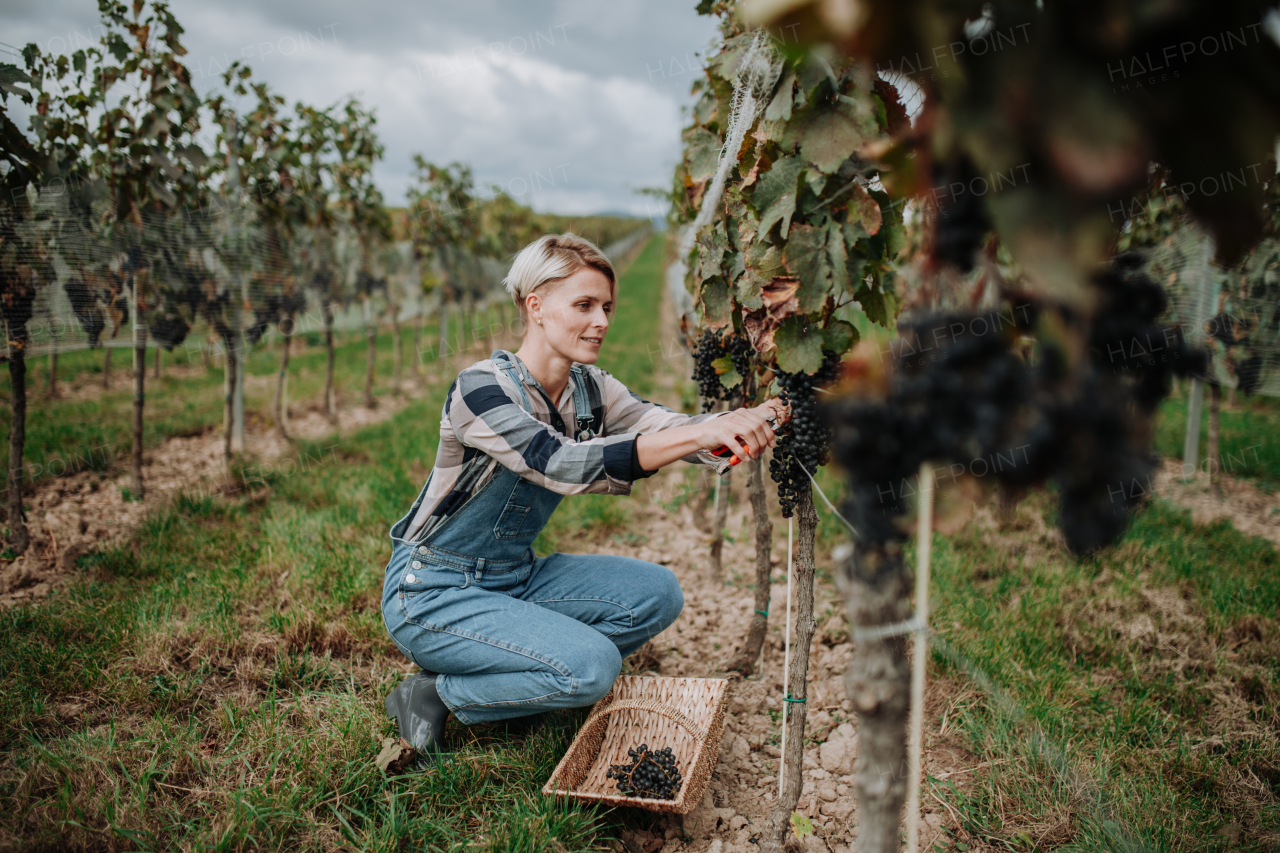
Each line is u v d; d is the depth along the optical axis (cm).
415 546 219
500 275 1430
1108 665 278
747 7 75
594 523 418
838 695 263
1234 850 187
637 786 201
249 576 320
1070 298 67
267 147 591
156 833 183
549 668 201
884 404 92
